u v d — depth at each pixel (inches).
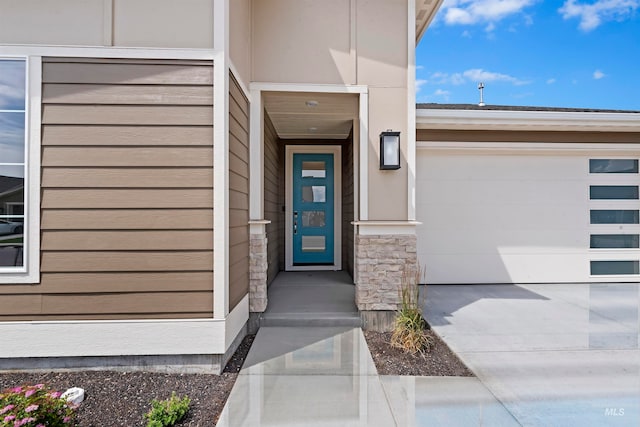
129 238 107.7
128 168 108.0
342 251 272.1
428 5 170.6
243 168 138.9
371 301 149.9
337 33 154.9
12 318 106.3
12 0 107.4
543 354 120.1
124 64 108.8
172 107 109.3
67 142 106.8
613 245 230.7
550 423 84.0
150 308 108.3
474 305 177.9
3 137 108.4
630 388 98.7
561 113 208.1
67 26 108.1
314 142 269.4
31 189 105.6
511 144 223.8
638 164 230.2
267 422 85.5
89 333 107.3
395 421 85.7
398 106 155.2
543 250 228.7
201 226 109.2
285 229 269.7
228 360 117.6
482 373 108.2
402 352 124.0
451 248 227.1
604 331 140.4
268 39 153.3
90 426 82.4
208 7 111.3
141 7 110.1
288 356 122.3
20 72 108.8
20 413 70.2
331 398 96.0
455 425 83.7
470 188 227.9
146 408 90.6
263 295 150.7
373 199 154.6
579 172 229.3
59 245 106.3
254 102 151.1
